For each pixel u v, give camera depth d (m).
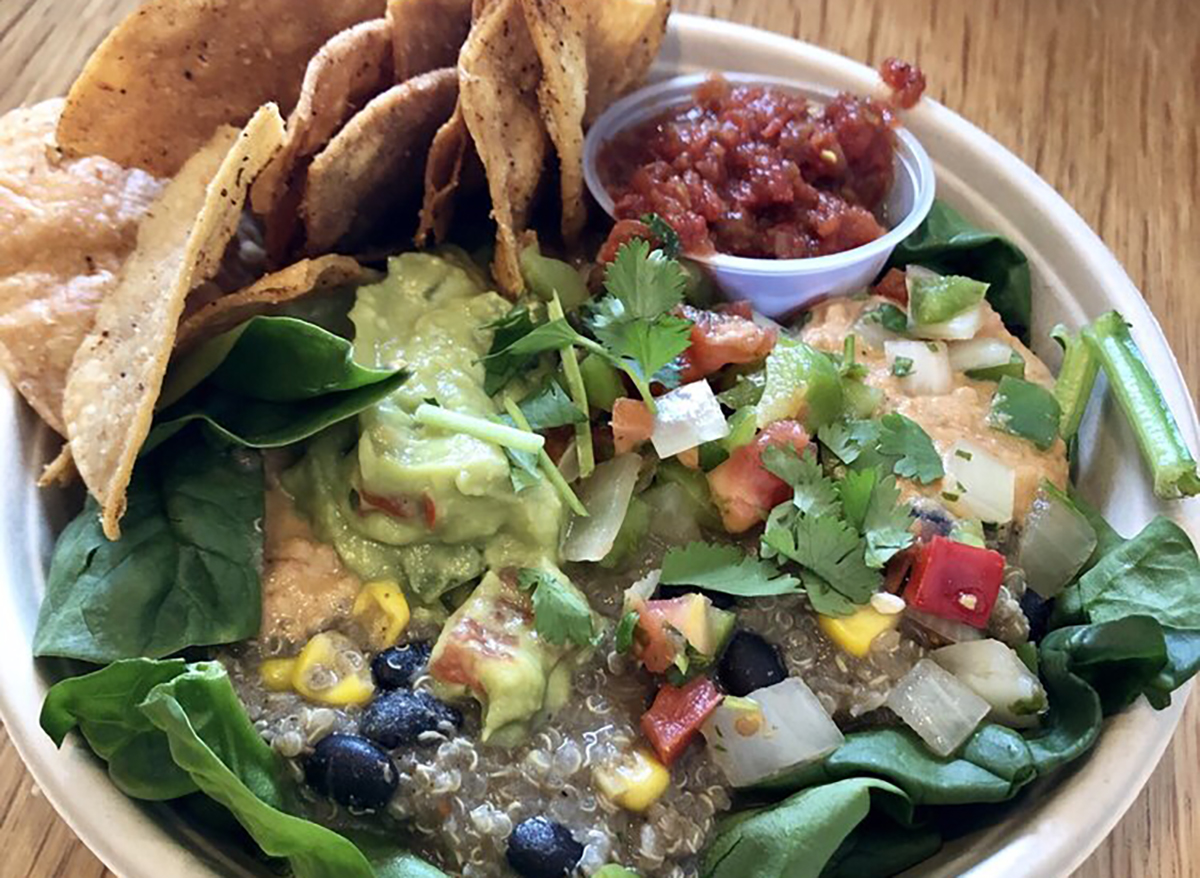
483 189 0.21
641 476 0.18
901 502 0.17
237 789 0.14
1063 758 0.16
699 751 0.16
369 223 0.20
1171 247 0.24
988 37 0.28
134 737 0.15
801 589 0.17
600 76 0.21
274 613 0.17
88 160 0.19
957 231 0.22
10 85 0.24
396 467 0.17
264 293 0.17
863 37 0.27
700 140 0.21
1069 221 0.21
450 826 0.15
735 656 0.16
